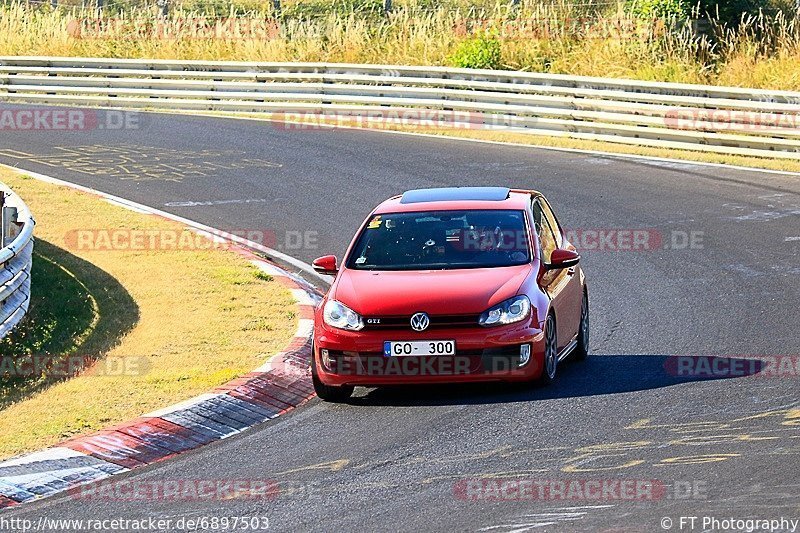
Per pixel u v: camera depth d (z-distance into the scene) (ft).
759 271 164.55
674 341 130.93
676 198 220.64
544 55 355.97
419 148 280.10
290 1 455.63
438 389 115.75
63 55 414.82
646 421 98.89
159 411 105.50
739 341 128.36
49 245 192.24
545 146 281.54
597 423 98.99
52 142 296.92
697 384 110.73
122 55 410.52
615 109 281.74
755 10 344.08
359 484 86.12
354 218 211.00
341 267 120.78
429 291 110.83
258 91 338.75
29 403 113.29
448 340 108.06
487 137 294.46
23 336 148.36
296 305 153.69
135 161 270.67
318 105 329.52
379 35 388.78
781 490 79.36
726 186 230.68
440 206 126.82
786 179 236.43
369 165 259.39
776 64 310.65
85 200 226.79
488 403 108.06
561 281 121.49
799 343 125.59
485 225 122.52
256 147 285.64
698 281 161.07
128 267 178.70
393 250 120.57
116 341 140.36
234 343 134.82
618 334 136.67
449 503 80.53
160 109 351.46
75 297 165.07
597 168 252.42
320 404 112.47
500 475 86.33
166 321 148.56
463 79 312.09
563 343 119.55
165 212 220.02
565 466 87.66
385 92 320.50
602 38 348.79
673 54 329.11
